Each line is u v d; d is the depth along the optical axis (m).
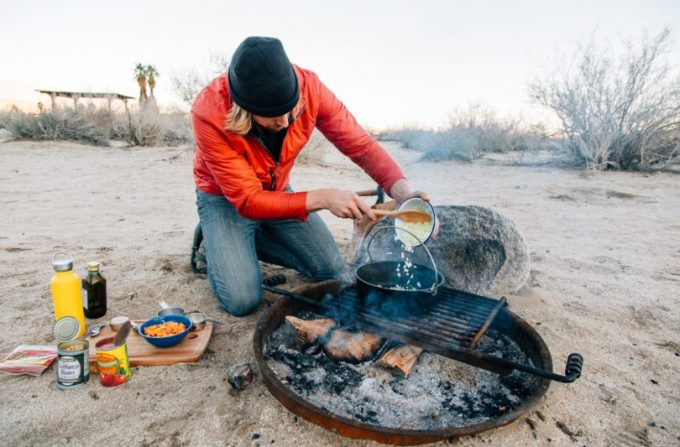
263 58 1.67
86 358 1.82
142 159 8.99
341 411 1.66
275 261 2.98
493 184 7.27
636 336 2.36
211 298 2.67
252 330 2.31
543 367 1.71
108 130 12.34
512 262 2.54
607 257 3.61
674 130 8.33
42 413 1.64
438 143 11.52
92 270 2.37
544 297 2.79
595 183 7.26
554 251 3.75
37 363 1.88
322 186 6.71
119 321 2.17
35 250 3.40
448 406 1.73
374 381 1.85
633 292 2.90
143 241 3.72
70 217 4.48
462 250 2.75
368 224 2.88
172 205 5.19
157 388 1.81
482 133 12.38
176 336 2.01
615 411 1.76
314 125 2.36
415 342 1.80
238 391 1.79
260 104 1.72
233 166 2.05
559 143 9.88
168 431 1.58
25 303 2.52
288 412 1.68
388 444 1.46
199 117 2.01
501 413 1.70
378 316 1.97
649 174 8.09
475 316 2.00
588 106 8.61
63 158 8.97
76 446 1.50
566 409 1.75
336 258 2.83
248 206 2.07
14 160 8.45
